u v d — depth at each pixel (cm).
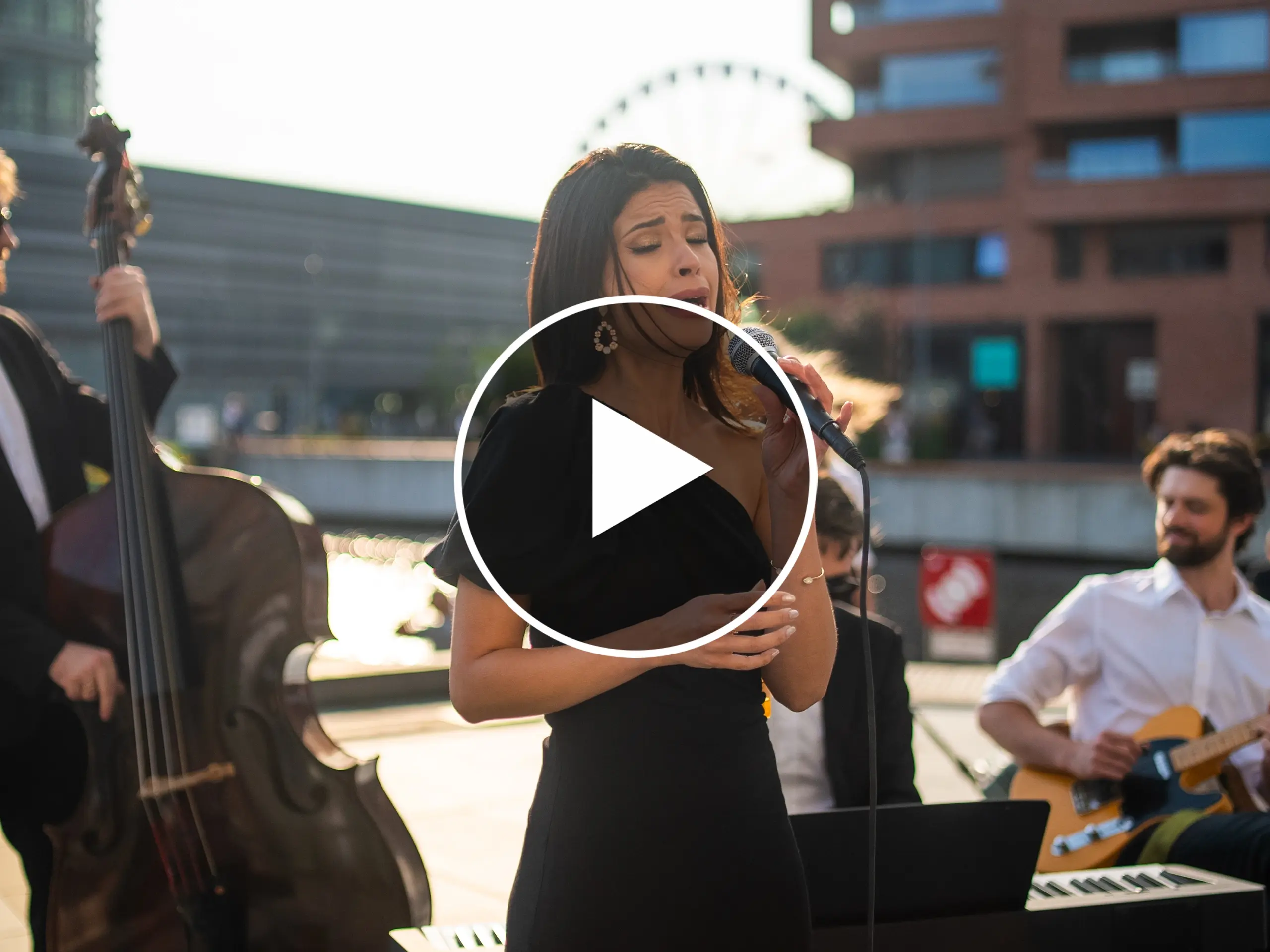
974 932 203
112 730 244
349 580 1609
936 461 2894
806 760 257
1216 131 3688
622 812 136
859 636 256
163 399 275
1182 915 216
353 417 3906
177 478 255
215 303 7144
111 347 260
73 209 5722
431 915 255
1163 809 289
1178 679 310
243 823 247
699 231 147
